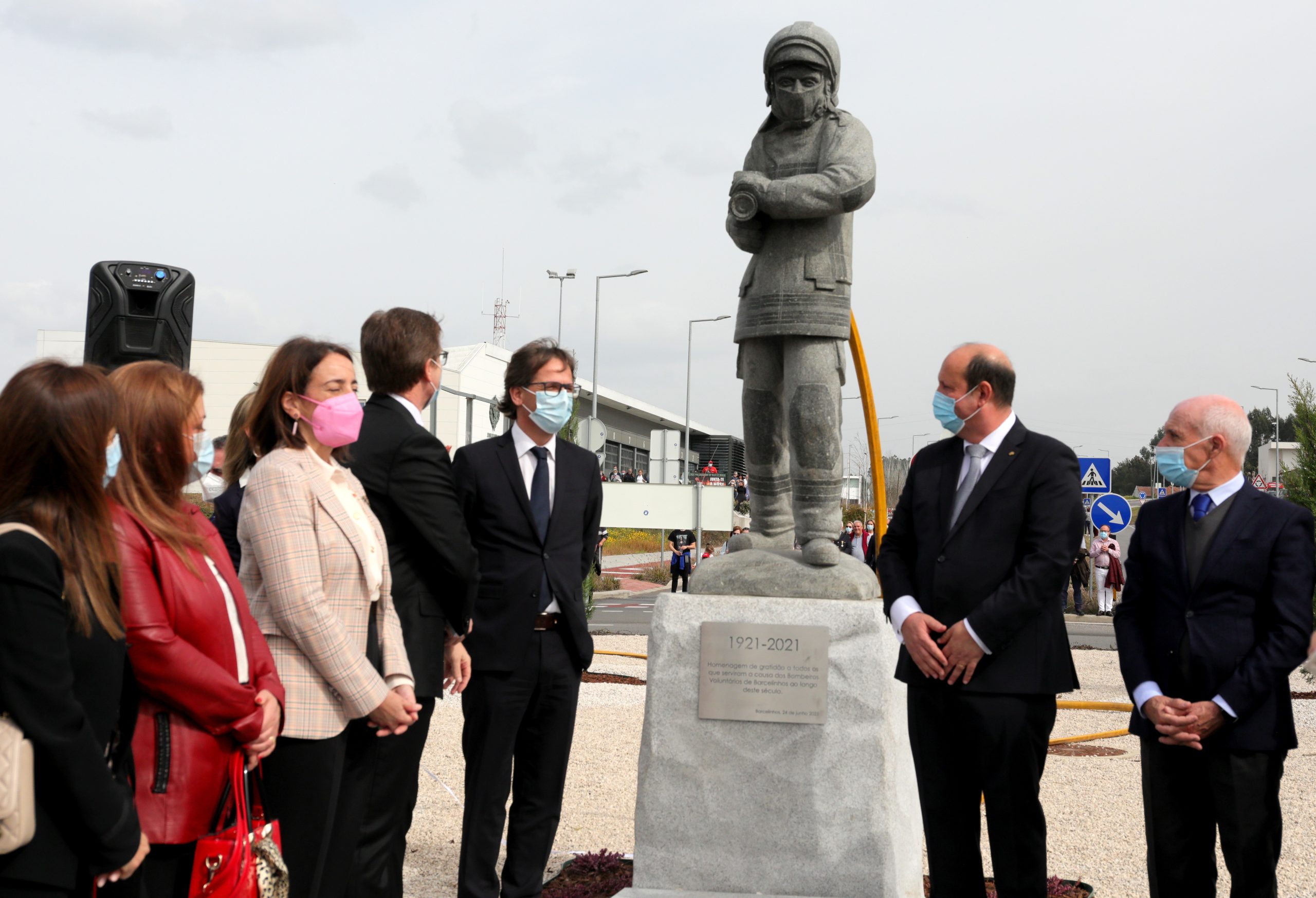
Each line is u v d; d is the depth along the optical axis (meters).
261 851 2.98
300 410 3.63
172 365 3.13
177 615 2.92
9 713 2.36
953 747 3.94
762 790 4.42
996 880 3.85
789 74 4.89
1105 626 20.55
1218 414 3.86
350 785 3.70
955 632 3.79
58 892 2.41
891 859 4.30
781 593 4.57
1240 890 3.68
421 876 5.28
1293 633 3.62
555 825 4.68
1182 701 3.72
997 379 3.96
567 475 4.82
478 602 4.61
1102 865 5.46
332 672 3.38
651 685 4.54
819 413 4.86
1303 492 14.54
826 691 4.39
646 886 4.46
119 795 2.49
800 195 4.75
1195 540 3.88
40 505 2.52
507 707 4.54
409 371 4.26
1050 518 3.80
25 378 2.58
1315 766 7.83
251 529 3.48
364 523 3.71
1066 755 8.47
